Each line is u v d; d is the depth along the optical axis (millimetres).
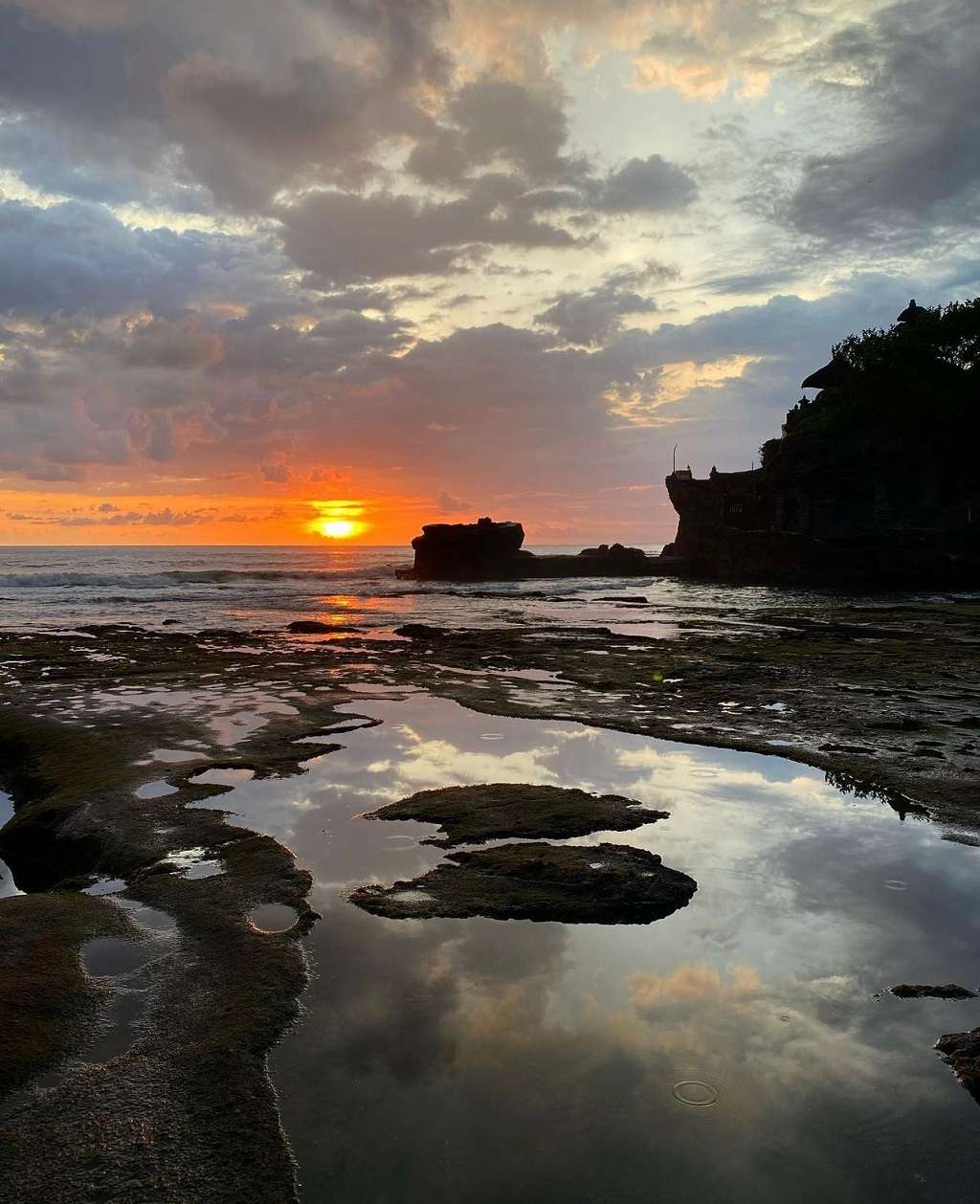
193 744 10273
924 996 4367
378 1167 3084
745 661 18844
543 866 6105
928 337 72250
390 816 7414
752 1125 3332
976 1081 3592
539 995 4371
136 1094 3514
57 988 4375
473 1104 3457
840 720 11789
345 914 5402
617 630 28359
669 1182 3006
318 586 67562
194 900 5633
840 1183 3004
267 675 16766
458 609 41938
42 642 24141
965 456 70625
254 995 4324
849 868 6199
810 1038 3961
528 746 10320
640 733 11000
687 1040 3941
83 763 9398
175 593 54406
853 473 73438
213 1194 2953
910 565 60344
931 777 8602
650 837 6875
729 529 76438
